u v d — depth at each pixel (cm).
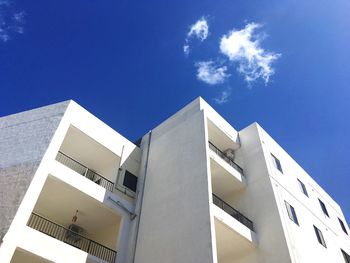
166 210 1564
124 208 1653
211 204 1412
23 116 1747
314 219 1930
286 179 1931
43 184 1357
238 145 2050
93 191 1542
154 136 2123
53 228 1645
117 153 1878
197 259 1252
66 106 1703
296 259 1421
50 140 1488
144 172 1900
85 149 1833
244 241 1519
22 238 1154
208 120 1931
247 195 1772
